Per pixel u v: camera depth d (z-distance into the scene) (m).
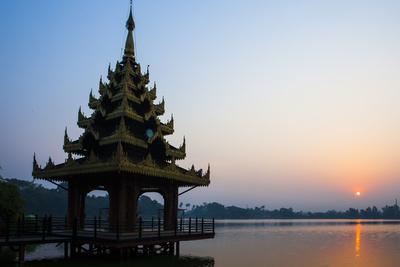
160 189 42.06
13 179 158.75
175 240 38.06
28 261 37.25
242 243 78.81
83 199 41.12
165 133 45.25
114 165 33.38
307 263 50.16
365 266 48.75
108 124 41.44
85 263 35.22
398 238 100.38
